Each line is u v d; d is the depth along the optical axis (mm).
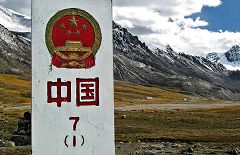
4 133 56938
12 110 132125
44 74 9891
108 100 10289
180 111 120938
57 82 9969
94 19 10211
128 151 41250
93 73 10211
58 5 9961
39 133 9844
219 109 146375
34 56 9844
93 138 10188
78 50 10109
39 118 9836
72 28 10062
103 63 10273
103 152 10242
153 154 39375
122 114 96938
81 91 10109
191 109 144375
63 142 9977
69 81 10039
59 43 9977
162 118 88438
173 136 57875
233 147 44688
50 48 9914
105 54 10297
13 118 84062
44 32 9883
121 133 64000
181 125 79125
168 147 44938
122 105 169625
